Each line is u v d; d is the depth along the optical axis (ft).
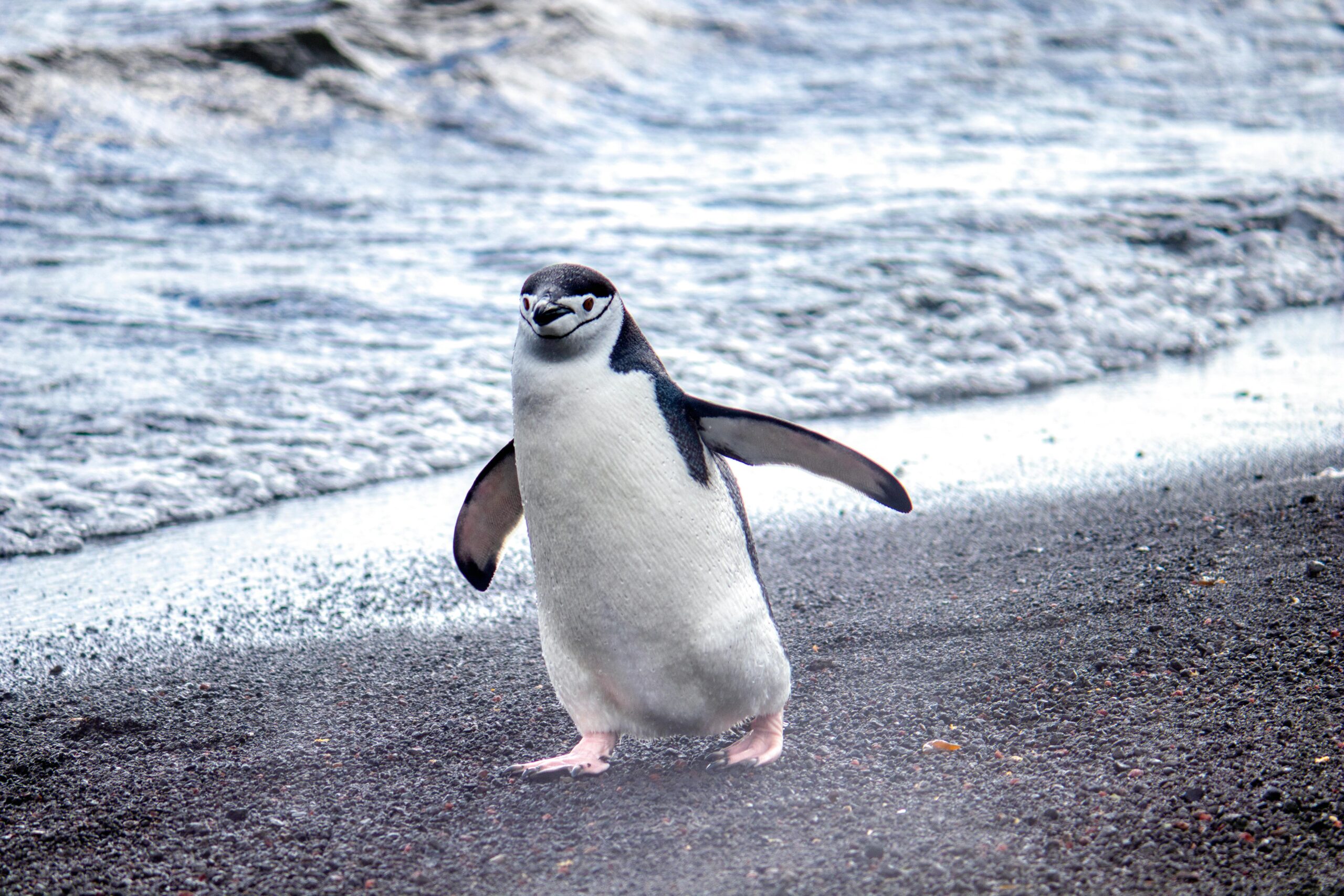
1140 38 106.93
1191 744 13.58
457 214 55.93
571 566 13.46
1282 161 68.49
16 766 15.20
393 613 20.86
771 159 68.85
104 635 20.06
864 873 11.76
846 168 66.08
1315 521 21.43
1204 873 11.22
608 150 70.33
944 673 16.48
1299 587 17.97
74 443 29.96
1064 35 105.70
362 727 16.16
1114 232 52.19
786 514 25.26
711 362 36.99
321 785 14.43
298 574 22.93
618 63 87.10
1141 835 11.90
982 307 42.65
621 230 52.65
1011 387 36.50
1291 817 11.93
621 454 13.09
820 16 105.50
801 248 49.21
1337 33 113.50
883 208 55.88
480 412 33.42
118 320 39.99
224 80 71.31
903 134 76.07
